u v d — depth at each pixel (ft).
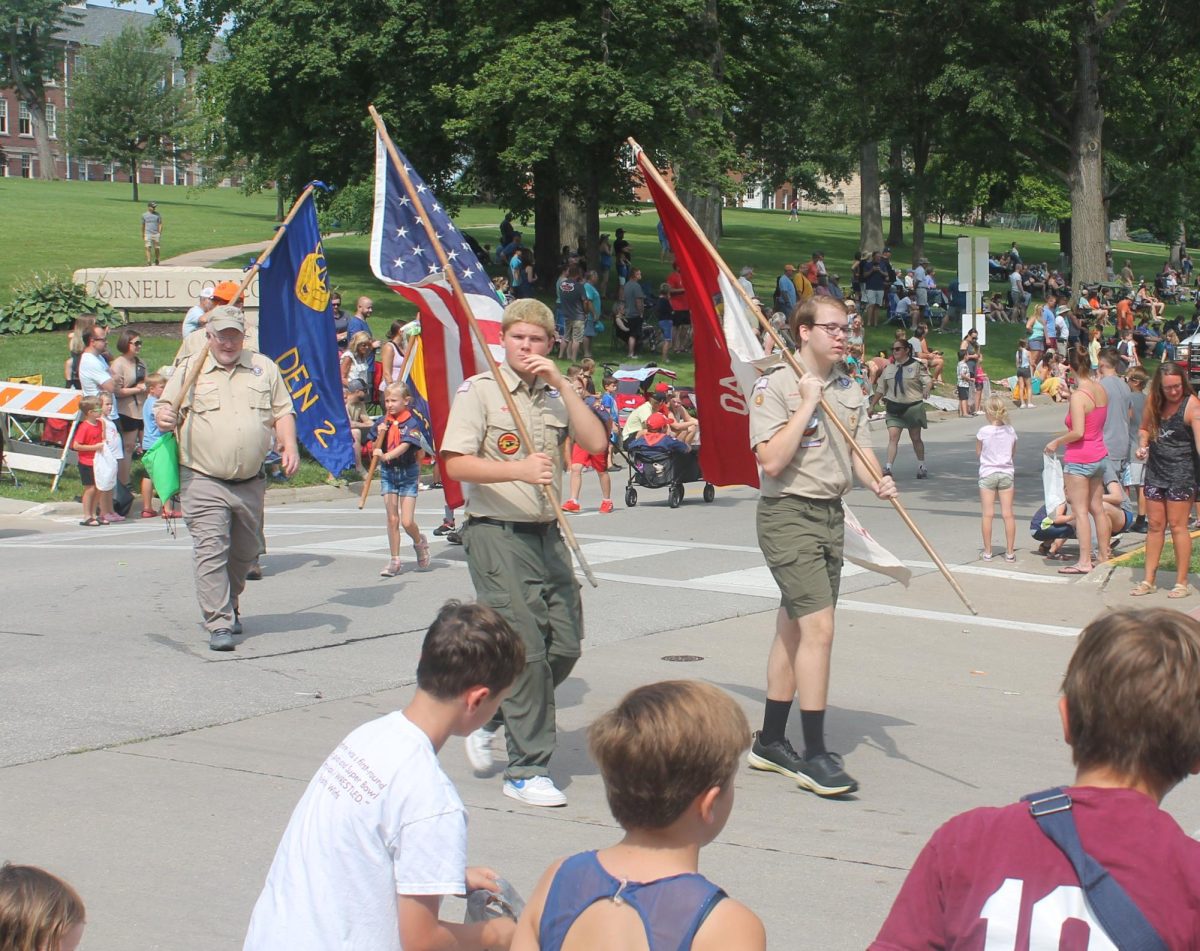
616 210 126.62
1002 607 37.01
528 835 18.85
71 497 59.26
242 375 30.04
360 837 10.10
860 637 33.17
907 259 206.59
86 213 179.93
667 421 58.80
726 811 8.27
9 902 8.57
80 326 63.31
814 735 21.20
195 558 29.84
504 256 125.29
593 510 57.77
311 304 37.60
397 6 110.22
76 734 23.35
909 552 46.09
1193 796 20.89
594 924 7.85
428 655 10.77
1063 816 7.59
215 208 216.13
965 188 209.56
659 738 7.97
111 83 237.45
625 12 102.47
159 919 15.99
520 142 104.01
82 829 18.86
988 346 132.36
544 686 20.34
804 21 141.28
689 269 23.72
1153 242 329.93
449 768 22.16
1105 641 7.77
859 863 18.01
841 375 21.39
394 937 10.05
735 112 142.20
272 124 124.16
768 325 21.88
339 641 31.09
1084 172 130.41
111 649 29.89
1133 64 132.46
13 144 349.00
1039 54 128.98
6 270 117.60
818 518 21.01
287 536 48.91
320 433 37.93
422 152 120.57
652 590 38.14
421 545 41.16
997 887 7.56
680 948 7.64
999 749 23.79
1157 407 37.22
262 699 25.94
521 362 20.15
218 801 20.08
